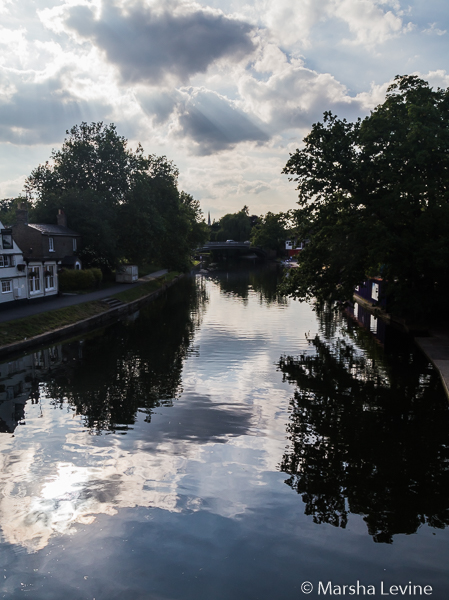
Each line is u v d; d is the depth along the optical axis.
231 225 189.75
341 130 30.78
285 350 25.42
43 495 10.17
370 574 7.80
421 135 27.33
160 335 30.05
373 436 13.49
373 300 44.62
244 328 32.75
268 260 153.25
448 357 22.50
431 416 15.15
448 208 27.94
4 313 30.58
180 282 76.31
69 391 17.91
